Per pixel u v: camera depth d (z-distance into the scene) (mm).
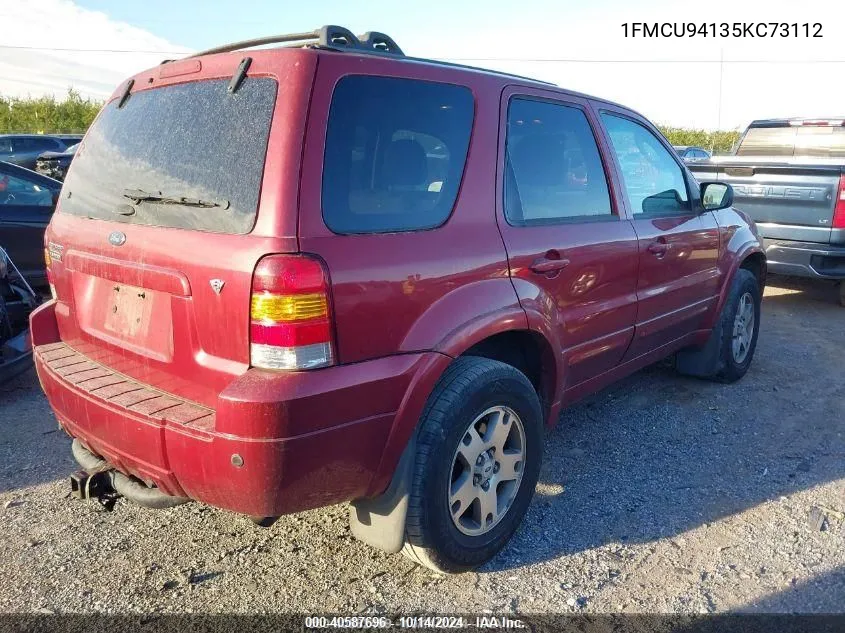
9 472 3674
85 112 39531
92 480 2668
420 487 2502
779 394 4879
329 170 2289
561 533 3143
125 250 2539
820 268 6910
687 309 4340
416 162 2600
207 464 2191
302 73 2291
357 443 2316
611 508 3352
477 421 2750
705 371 4926
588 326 3406
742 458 3885
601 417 4461
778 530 3158
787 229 7035
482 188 2830
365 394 2295
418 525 2533
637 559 2949
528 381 2955
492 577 2834
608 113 3758
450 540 2662
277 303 2123
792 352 5867
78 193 2982
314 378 2174
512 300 2834
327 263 2199
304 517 3295
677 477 3664
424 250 2510
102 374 2711
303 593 2730
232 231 2236
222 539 3104
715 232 4539
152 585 2768
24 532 3121
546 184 3219
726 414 4512
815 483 3594
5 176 6879
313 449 2195
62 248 2961
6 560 2910
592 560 2941
